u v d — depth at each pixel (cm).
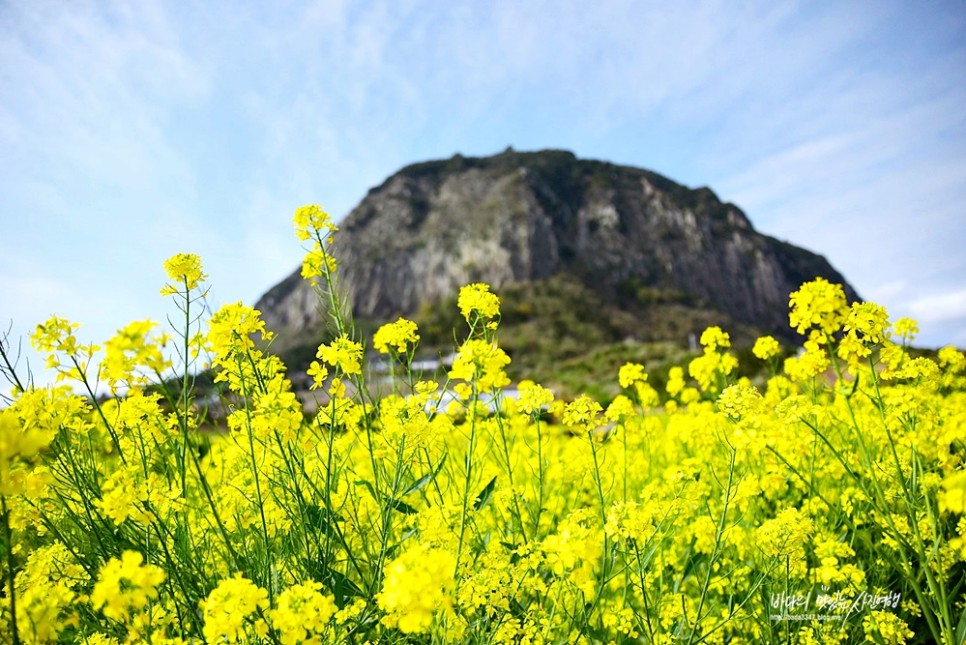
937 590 220
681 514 310
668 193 13862
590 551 207
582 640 271
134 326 193
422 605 163
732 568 308
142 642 197
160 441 283
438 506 295
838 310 284
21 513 252
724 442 332
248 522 283
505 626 246
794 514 256
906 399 261
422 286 10962
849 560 343
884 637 265
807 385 372
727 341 466
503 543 315
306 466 300
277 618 171
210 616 175
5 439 156
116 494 221
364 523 316
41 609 200
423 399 282
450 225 11900
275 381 265
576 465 388
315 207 315
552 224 11481
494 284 10050
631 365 496
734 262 12888
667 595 299
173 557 254
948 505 150
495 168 13762
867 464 291
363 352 287
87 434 299
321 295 317
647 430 485
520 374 3366
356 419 281
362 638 236
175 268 254
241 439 291
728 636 313
